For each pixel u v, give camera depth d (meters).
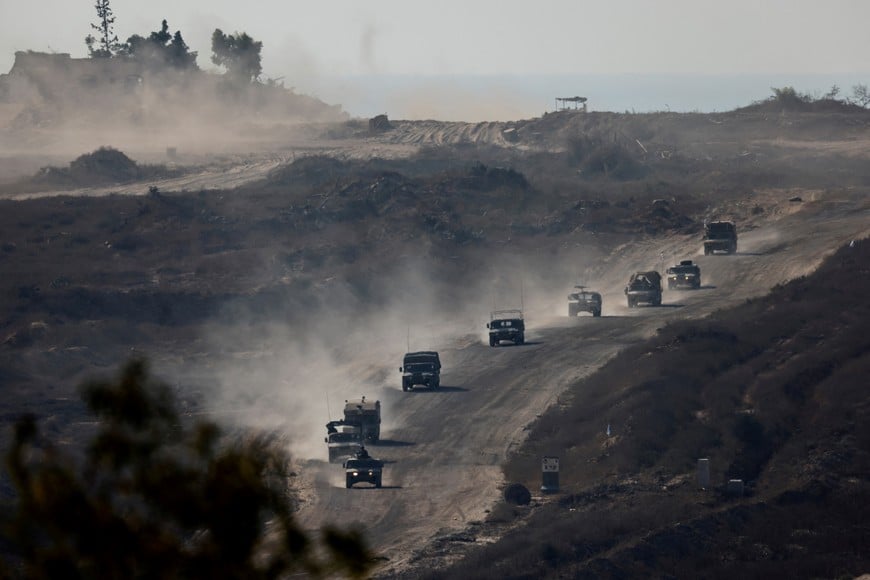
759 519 150.75
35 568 24.80
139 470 26.34
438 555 140.12
